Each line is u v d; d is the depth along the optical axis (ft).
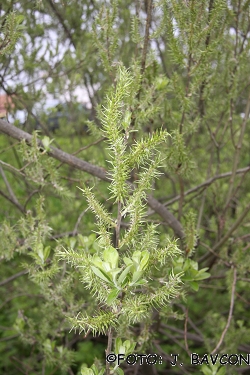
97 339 10.78
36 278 4.96
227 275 6.65
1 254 5.74
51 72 7.66
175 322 11.41
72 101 10.16
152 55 5.26
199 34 4.58
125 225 6.14
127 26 8.36
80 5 8.46
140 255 2.94
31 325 6.77
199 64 4.79
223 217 7.31
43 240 5.37
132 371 9.12
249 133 11.43
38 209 5.29
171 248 3.22
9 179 11.14
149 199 5.78
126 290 3.04
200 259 7.47
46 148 5.18
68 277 5.21
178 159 5.21
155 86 5.01
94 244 5.23
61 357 6.28
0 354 10.39
